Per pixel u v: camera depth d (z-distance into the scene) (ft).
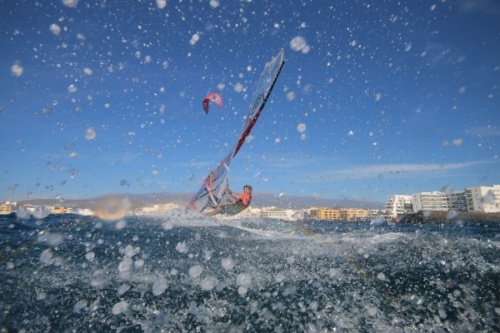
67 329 5.62
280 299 7.19
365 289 7.86
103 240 14.53
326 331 5.76
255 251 12.24
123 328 5.71
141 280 8.35
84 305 6.63
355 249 12.36
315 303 6.97
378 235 16.22
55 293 7.22
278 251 12.20
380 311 6.61
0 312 6.10
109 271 9.13
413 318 6.32
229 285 8.11
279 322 6.08
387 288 7.94
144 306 6.66
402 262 10.29
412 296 7.41
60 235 15.81
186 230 18.49
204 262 10.45
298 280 8.52
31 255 10.97
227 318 6.22
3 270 8.91
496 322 6.16
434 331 5.82
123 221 22.39
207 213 28.45
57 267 9.43
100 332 5.54
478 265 9.77
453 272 9.17
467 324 6.08
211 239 15.16
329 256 11.34
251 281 8.45
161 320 6.06
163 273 9.05
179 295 7.34
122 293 7.36
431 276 8.84
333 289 7.88
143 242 14.17
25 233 16.48
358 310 6.66
